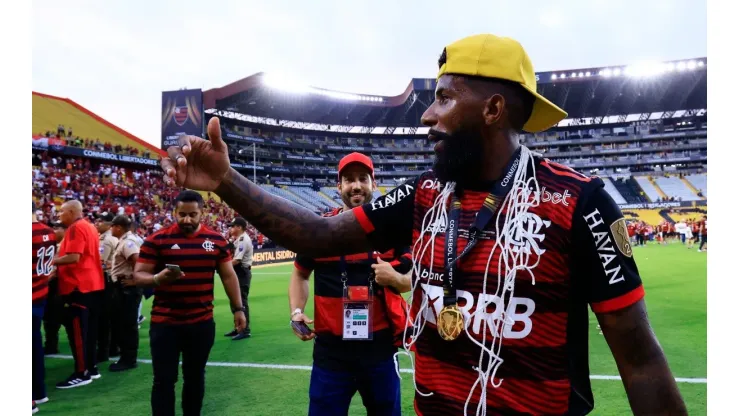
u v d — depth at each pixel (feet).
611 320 3.35
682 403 3.26
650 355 3.30
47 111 112.78
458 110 3.67
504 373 3.34
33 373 13.92
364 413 12.80
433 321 3.72
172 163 3.84
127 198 94.63
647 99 153.48
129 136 121.60
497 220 3.52
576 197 3.37
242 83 135.74
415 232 4.12
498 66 3.61
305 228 4.41
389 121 172.86
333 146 175.42
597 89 145.48
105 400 14.26
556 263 3.34
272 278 50.24
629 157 167.63
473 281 3.50
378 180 175.52
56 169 87.30
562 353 3.37
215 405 13.44
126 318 17.63
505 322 3.34
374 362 8.23
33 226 13.82
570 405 3.40
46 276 14.26
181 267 10.80
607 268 3.31
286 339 22.00
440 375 3.63
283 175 158.20
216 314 29.58
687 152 162.61
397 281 7.80
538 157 3.77
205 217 98.02
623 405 12.48
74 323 15.83
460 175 3.73
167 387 10.58
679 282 37.40
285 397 14.07
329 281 8.49
